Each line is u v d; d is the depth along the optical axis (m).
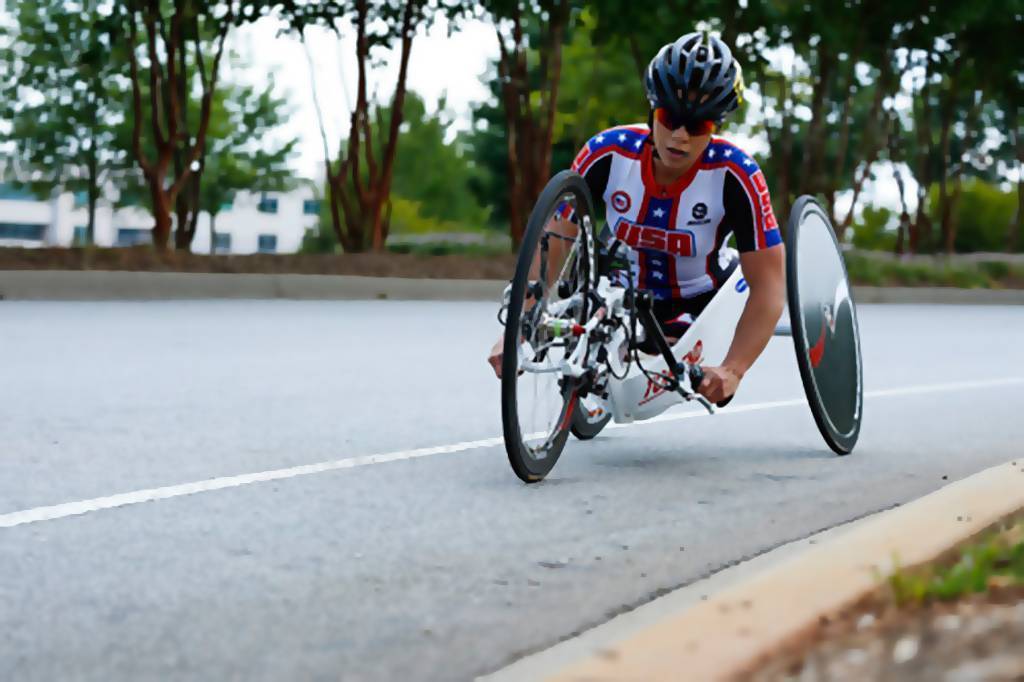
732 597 2.86
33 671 2.67
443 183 69.44
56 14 35.25
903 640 2.51
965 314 19.52
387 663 2.77
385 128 57.06
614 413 5.24
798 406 7.34
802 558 3.22
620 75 37.38
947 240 38.41
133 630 2.95
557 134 40.44
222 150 47.09
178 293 16.19
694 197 5.08
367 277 18.25
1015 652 2.38
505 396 4.64
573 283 4.94
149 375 7.79
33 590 3.23
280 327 11.91
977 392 8.29
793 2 25.12
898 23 27.38
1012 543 3.35
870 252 33.41
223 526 3.97
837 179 31.67
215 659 2.77
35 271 15.06
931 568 3.11
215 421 6.08
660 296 5.33
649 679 2.37
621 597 3.33
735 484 4.95
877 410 7.32
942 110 38.88
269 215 110.25
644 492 4.74
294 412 6.45
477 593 3.33
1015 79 32.66
